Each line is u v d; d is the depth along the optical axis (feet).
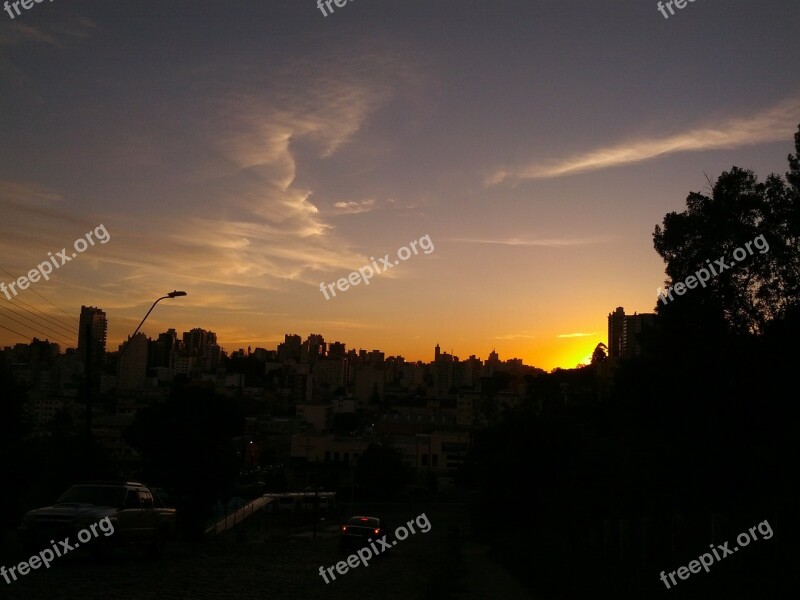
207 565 78.48
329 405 530.68
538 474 176.76
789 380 88.38
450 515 298.97
